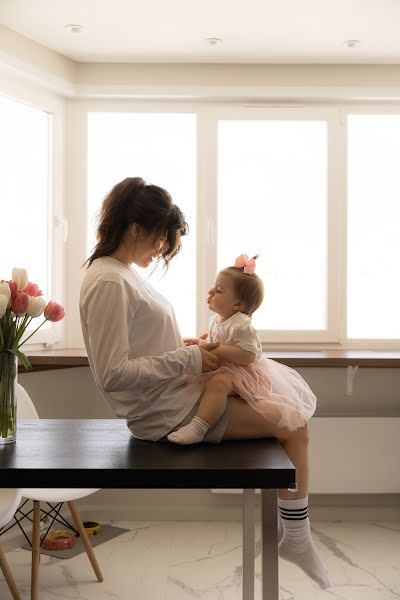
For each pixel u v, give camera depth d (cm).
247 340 207
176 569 315
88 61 384
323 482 372
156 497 386
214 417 197
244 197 400
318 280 401
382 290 404
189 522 381
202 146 396
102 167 397
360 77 390
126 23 334
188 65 388
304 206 401
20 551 337
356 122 403
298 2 311
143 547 343
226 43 359
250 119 396
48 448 196
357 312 404
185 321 398
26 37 352
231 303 220
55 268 386
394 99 395
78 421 241
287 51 370
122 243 203
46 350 379
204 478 172
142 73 387
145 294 200
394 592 291
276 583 181
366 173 404
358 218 404
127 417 204
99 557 330
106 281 191
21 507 354
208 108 396
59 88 376
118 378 186
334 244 398
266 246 400
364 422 372
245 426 201
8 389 204
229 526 375
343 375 388
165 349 201
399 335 402
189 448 194
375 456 373
